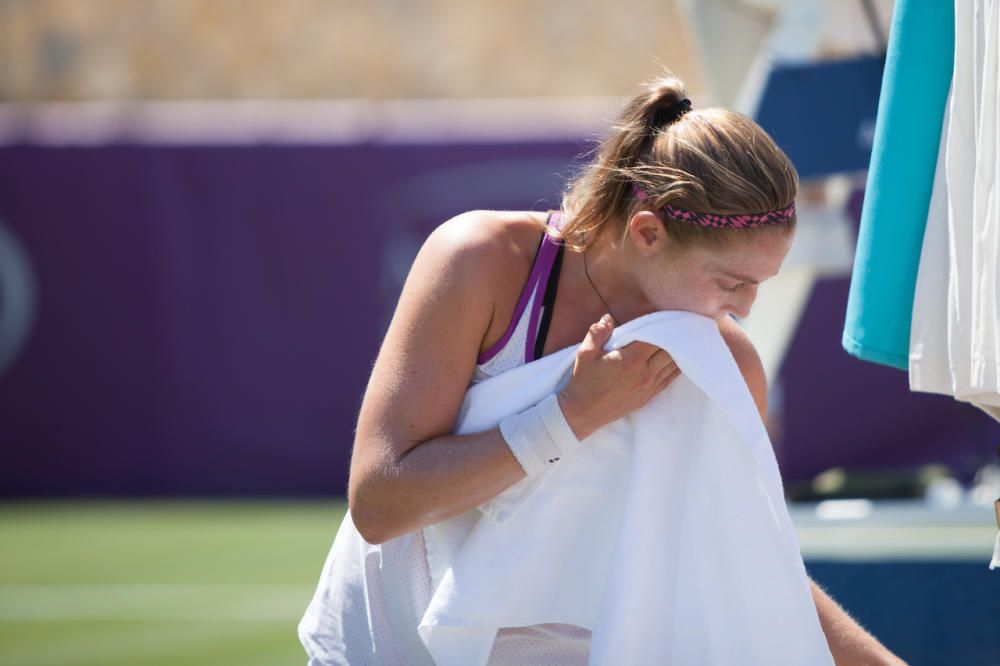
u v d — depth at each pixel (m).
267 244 31.83
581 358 6.96
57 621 20.66
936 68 7.23
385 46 45.78
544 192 31.06
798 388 29.39
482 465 6.92
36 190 32.03
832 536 14.99
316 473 31.94
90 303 32.12
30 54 44.66
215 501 32.12
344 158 31.58
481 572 7.18
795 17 13.55
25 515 30.80
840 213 14.25
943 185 7.11
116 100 44.84
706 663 7.10
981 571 13.62
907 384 28.95
